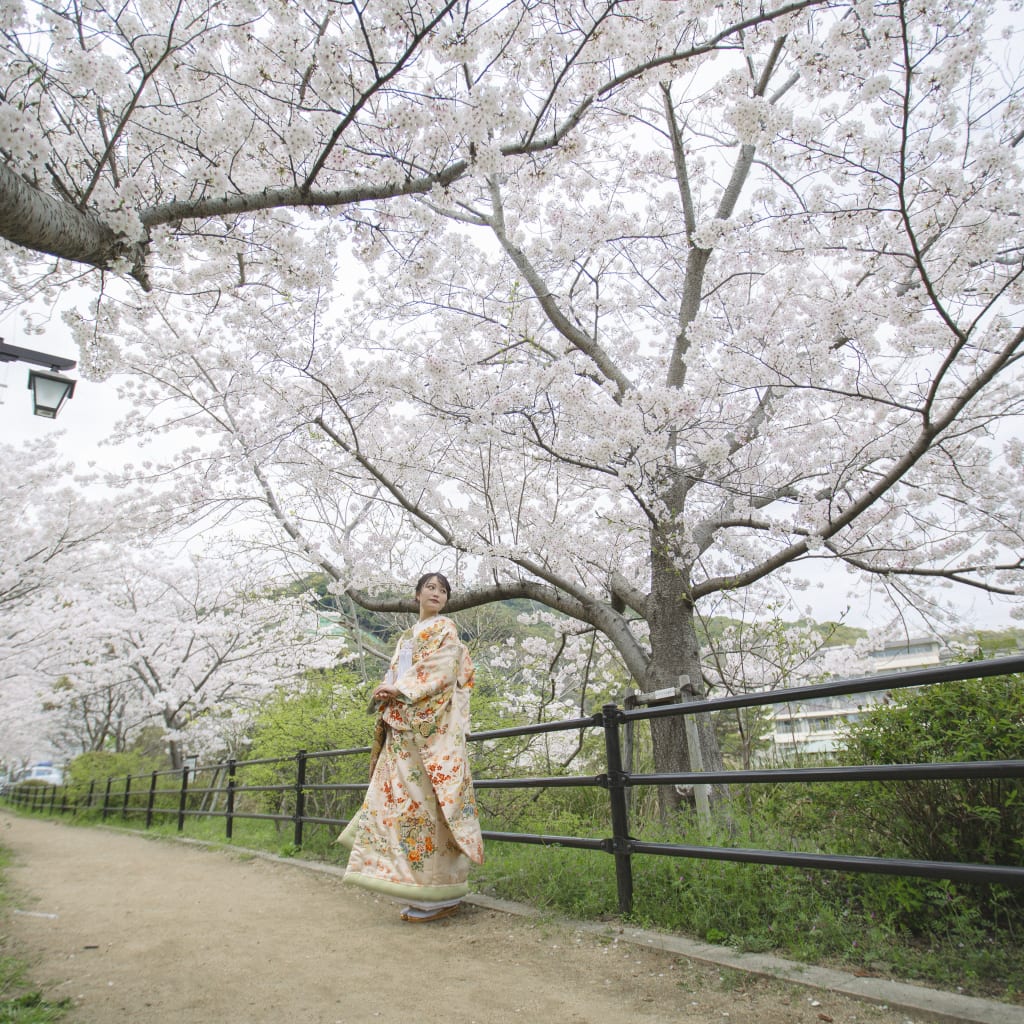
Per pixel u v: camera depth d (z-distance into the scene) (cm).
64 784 1684
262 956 283
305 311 607
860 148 447
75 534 1117
